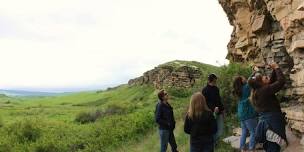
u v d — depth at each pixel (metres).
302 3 11.55
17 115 65.12
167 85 65.38
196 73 63.91
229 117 16.50
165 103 13.42
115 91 103.25
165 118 13.28
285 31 13.10
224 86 17.69
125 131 24.73
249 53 18.62
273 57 15.30
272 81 9.59
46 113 68.38
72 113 66.12
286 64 14.70
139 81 89.44
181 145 15.65
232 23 22.55
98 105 86.31
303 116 11.39
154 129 25.14
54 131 35.41
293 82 13.36
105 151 22.45
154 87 75.06
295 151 10.53
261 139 9.17
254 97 9.32
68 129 36.84
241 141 11.77
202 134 9.35
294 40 12.55
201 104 9.39
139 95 75.31
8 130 35.88
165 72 70.38
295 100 13.56
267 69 15.96
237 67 18.33
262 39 16.72
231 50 22.45
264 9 15.86
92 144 24.52
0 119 46.22
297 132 11.85
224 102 17.16
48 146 26.59
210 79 11.97
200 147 9.42
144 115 29.03
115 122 31.05
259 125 9.20
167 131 13.34
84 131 31.81
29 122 36.69
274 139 8.87
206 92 11.90
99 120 44.38
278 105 9.20
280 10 13.12
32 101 125.00
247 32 18.58
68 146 26.64
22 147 28.11
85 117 49.22
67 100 113.56
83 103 97.31
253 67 17.92
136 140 22.77
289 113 12.36
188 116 9.55
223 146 12.87
